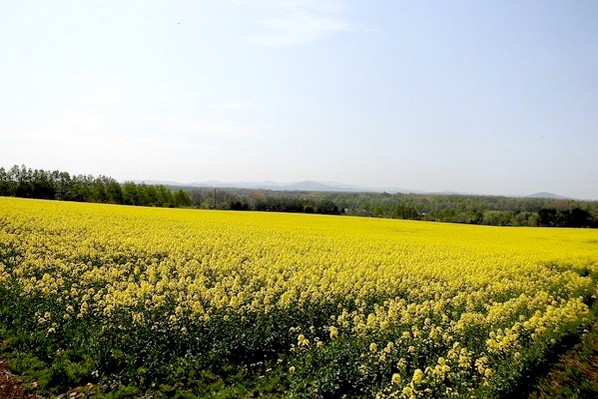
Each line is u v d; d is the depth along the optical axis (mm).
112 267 18875
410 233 41469
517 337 11992
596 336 13047
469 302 15758
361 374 9859
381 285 17828
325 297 15523
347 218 59781
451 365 10328
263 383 10180
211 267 19375
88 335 11672
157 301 13945
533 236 45250
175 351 11172
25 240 22375
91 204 52719
